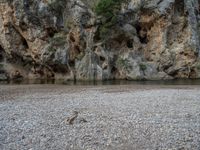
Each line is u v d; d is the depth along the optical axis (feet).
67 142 38.83
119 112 61.05
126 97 87.97
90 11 179.73
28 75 194.70
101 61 172.96
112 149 35.88
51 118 55.57
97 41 176.55
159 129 45.19
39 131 45.09
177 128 45.75
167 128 45.78
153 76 174.50
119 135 42.09
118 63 175.42
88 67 170.71
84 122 51.11
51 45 179.73
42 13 179.93
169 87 125.18
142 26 187.93
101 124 49.29
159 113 59.52
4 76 189.98
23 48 191.83
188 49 180.86
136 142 38.55
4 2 182.91
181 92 101.55
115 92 104.53
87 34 175.52
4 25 187.83
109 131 44.45
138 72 171.01
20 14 179.83
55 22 180.65
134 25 185.06
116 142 38.70
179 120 52.21
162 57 181.06
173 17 184.34
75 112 55.26
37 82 166.30
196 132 43.16
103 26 173.47
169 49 182.19
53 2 181.78
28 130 45.83
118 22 178.09
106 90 112.98
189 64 181.37
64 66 179.01
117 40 179.83
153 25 184.96
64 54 177.17
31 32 182.70
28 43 187.01
